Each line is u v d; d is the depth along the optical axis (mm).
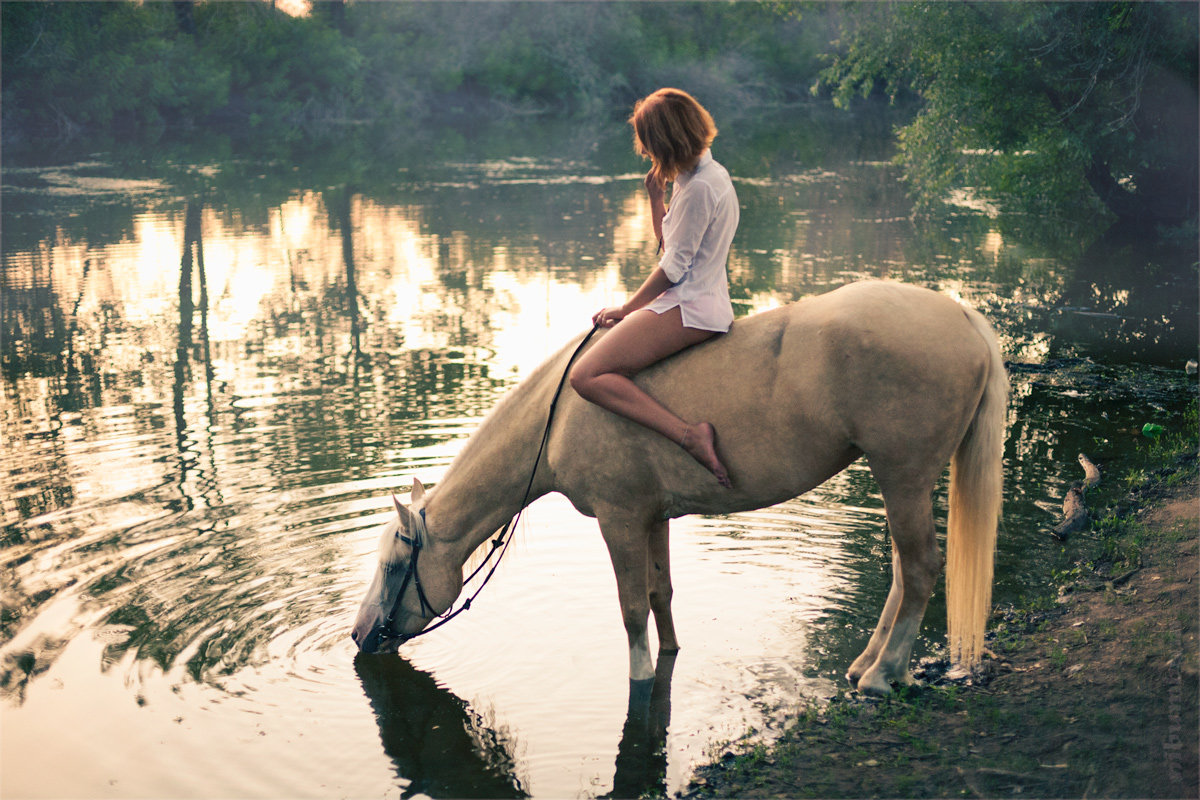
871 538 5738
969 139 16891
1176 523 5488
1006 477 6484
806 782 3549
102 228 17531
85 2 37750
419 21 48281
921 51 16109
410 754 3910
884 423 3732
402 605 4633
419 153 30891
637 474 4152
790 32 51281
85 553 5602
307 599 5113
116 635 4754
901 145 17812
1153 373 8797
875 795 3438
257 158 29516
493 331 10688
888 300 3779
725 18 51719
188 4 43625
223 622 4883
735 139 34031
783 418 3844
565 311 11453
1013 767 3510
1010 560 5328
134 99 38375
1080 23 14672
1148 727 3639
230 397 8586
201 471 6852
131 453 7246
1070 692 3963
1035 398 8180
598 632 4855
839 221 17797
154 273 14086
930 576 3969
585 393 4031
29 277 13852
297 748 3951
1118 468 6543
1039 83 15594
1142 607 4594
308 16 46219
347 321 11281
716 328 3957
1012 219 18031
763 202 20141
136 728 4070
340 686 4406
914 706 3975
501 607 5117
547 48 48719
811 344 3791
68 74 36531
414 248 15656
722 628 4801
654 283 3936
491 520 4594
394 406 8219
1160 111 15578
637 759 3834
